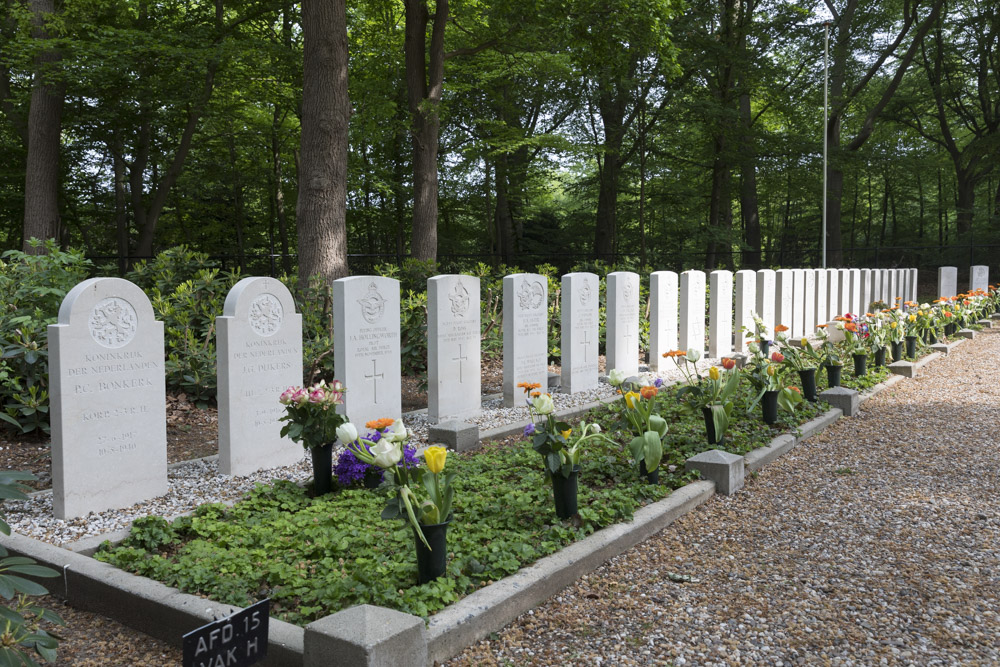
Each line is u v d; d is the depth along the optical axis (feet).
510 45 58.54
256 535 14.56
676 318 39.27
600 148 84.12
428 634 10.17
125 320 17.58
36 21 52.54
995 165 106.63
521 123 93.30
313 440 17.70
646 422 18.90
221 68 59.47
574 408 28.45
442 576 11.93
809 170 91.25
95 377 16.94
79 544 14.46
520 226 112.16
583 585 13.07
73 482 16.55
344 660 9.07
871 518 16.84
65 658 11.02
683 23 77.05
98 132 65.72
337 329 23.70
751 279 46.34
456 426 23.29
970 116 108.88
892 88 96.02
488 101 82.48
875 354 38.32
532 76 67.87
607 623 11.67
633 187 106.42
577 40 54.19
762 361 25.80
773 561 14.34
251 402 20.95
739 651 10.83
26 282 25.86
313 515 15.89
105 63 51.03
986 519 16.67
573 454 15.37
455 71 70.74
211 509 16.14
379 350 24.76
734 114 78.23
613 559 14.29
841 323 46.91
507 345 29.76
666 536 15.66
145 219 76.54
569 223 117.50
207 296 32.76
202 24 61.46
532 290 30.45
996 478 19.88
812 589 13.04
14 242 81.05
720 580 13.42
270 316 21.44
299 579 12.18
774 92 89.04
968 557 14.47
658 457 17.70
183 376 29.22
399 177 89.40
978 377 36.37
